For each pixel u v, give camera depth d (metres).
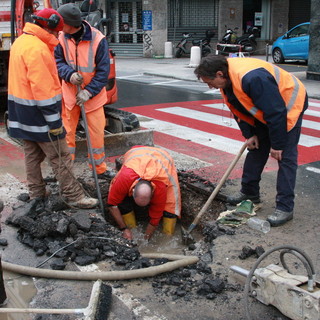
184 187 5.26
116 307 3.00
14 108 4.12
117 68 18.47
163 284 3.28
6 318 2.87
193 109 9.95
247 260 3.56
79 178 5.41
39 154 4.41
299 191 4.98
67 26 4.55
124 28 23.97
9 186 5.11
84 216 4.12
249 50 21.97
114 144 6.35
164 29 23.12
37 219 3.96
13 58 3.98
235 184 5.20
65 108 4.97
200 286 3.17
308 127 8.10
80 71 4.77
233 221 4.20
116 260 3.56
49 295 3.14
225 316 2.92
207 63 3.79
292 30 18.25
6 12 7.75
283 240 3.87
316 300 2.56
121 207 4.67
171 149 6.76
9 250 3.73
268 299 2.91
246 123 4.21
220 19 23.69
